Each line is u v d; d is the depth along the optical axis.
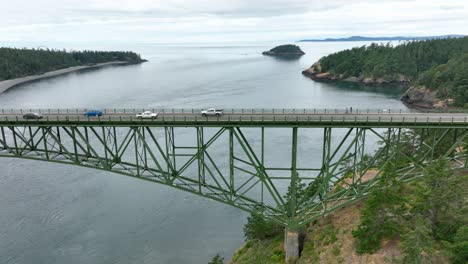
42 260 47.75
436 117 40.56
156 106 124.19
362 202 43.16
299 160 75.88
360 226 36.59
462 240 28.81
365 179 49.69
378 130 98.19
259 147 83.31
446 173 32.69
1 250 49.53
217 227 55.88
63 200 62.66
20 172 73.44
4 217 57.03
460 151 47.66
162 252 49.91
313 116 41.38
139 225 56.03
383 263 33.03
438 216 32.78
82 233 53.66
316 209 42.44
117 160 38.34
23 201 61.97
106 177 71.81
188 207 61.38
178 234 54.00
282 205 41.59
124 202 62.56
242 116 42.06
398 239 34.53
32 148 39.03
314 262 38.50
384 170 39.09
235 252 49.28
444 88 123.94
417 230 27.56
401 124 36.78
